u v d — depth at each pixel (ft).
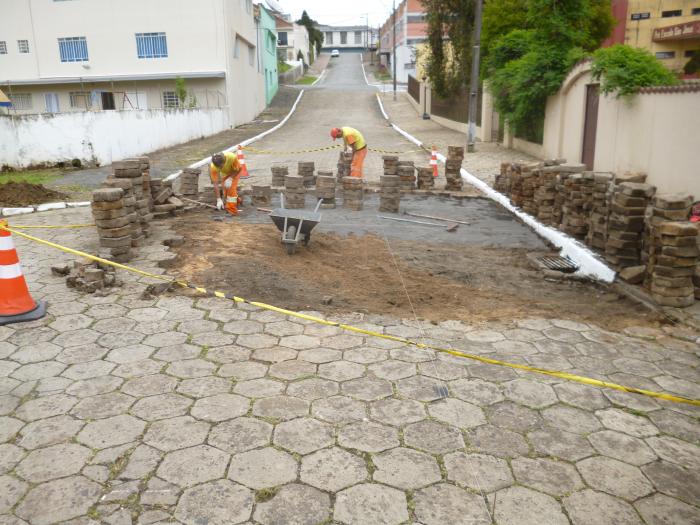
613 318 17.54
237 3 102.22
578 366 14.10
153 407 11.89
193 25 94.38
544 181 29.63
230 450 10.49
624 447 10.82
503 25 73.20
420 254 24.86
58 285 19.20
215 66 95.96
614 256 20.97
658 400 12.55
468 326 16.61
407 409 11.96
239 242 25.29
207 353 14.42
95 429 11.10
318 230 28.76
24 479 9.69
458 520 8.86
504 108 64.44
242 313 17.10
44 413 11.65
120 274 19.99
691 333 16.15
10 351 14.43
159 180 30.07
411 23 190.19
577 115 47.60
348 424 11.38
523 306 18.54
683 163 32.27
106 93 99.71
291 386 12.82
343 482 9.67
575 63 47.42
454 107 93.86
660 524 8.86
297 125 102.99
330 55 313.94
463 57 82.89
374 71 229.04
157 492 9.37
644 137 36.40
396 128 95.40
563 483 9.77
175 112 73.46
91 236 26.05
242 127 100.07
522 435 11.13
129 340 15.12
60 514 8.89
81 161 56.18
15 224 29.17
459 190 41.42
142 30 95.20
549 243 26.76
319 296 18.85
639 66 37.11
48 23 96.32
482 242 27.43
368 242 26.71
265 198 34.22
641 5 97.19
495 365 14.03
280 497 9.29
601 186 23.13
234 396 12.37
